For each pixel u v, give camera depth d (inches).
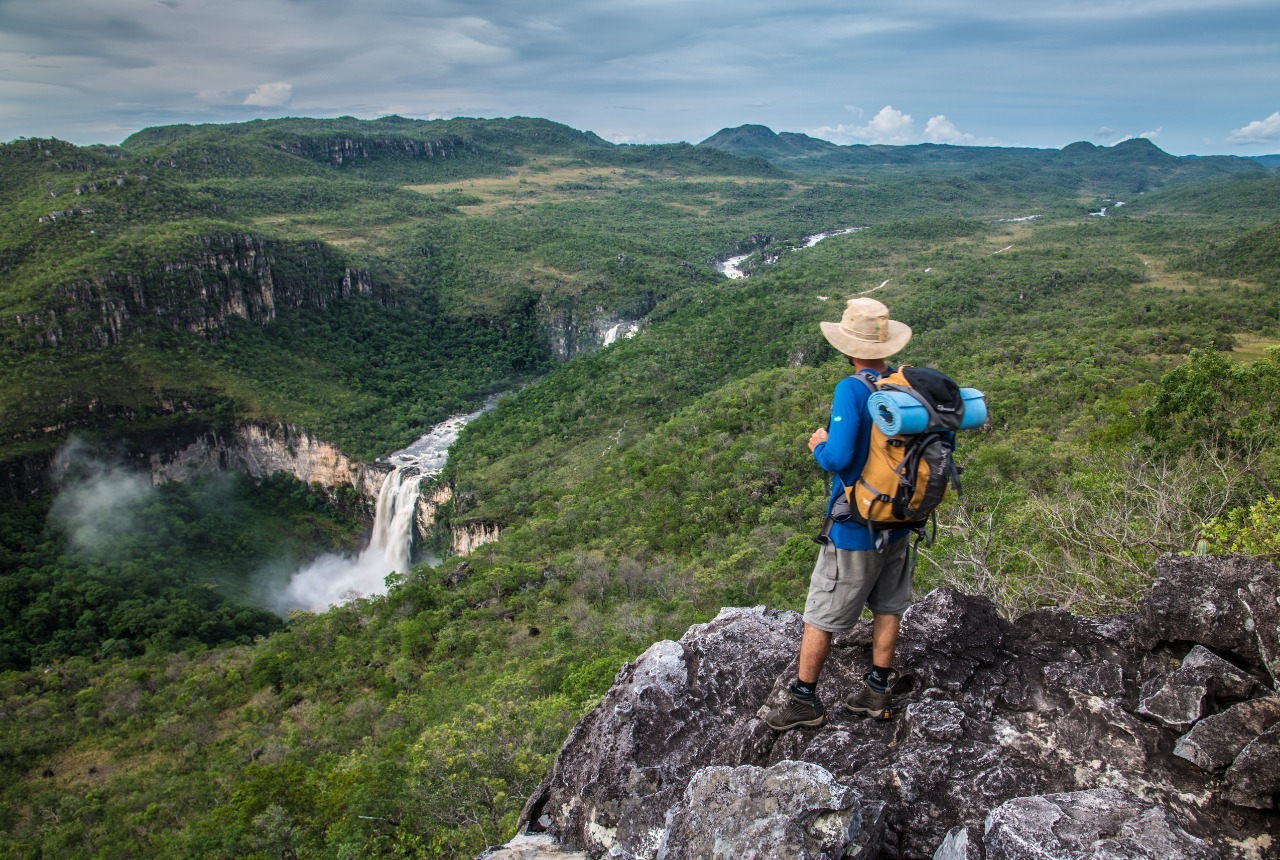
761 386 2952.8
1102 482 485.1
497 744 730.2
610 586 1704.0
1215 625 164.9
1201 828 131.8
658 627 1301.7
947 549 436.1
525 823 208.4
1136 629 177.8
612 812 184.4
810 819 137.3
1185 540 314.8
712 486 2081.7
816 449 162.9
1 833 1418.6
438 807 706.8
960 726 163.5
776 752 176.7
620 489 2342.5
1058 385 2258.9
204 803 1301.7
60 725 1770.4
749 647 211.3
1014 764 154.6
